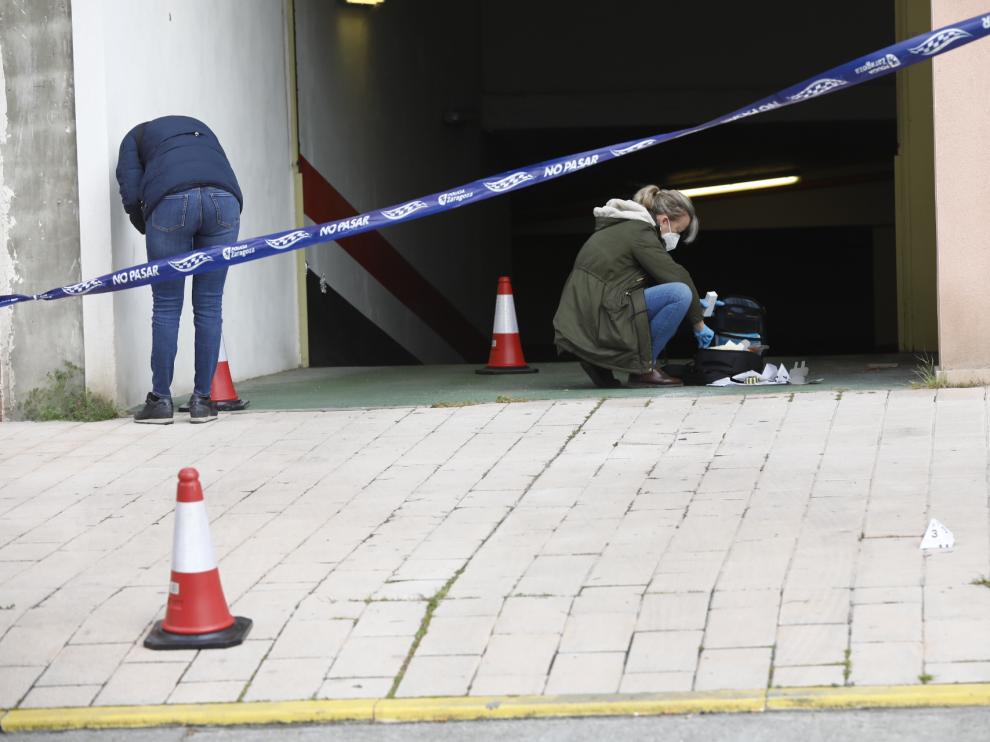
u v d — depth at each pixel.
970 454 11.90
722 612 8.80
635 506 11.12
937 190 14.77
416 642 8.70
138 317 16.91
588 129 36.59
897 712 7.40
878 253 43.81
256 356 20.20
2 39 15.95
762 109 11.05
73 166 15.98
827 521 10.38
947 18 14.54
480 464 12.79
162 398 15.51
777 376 16.28
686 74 35.41
